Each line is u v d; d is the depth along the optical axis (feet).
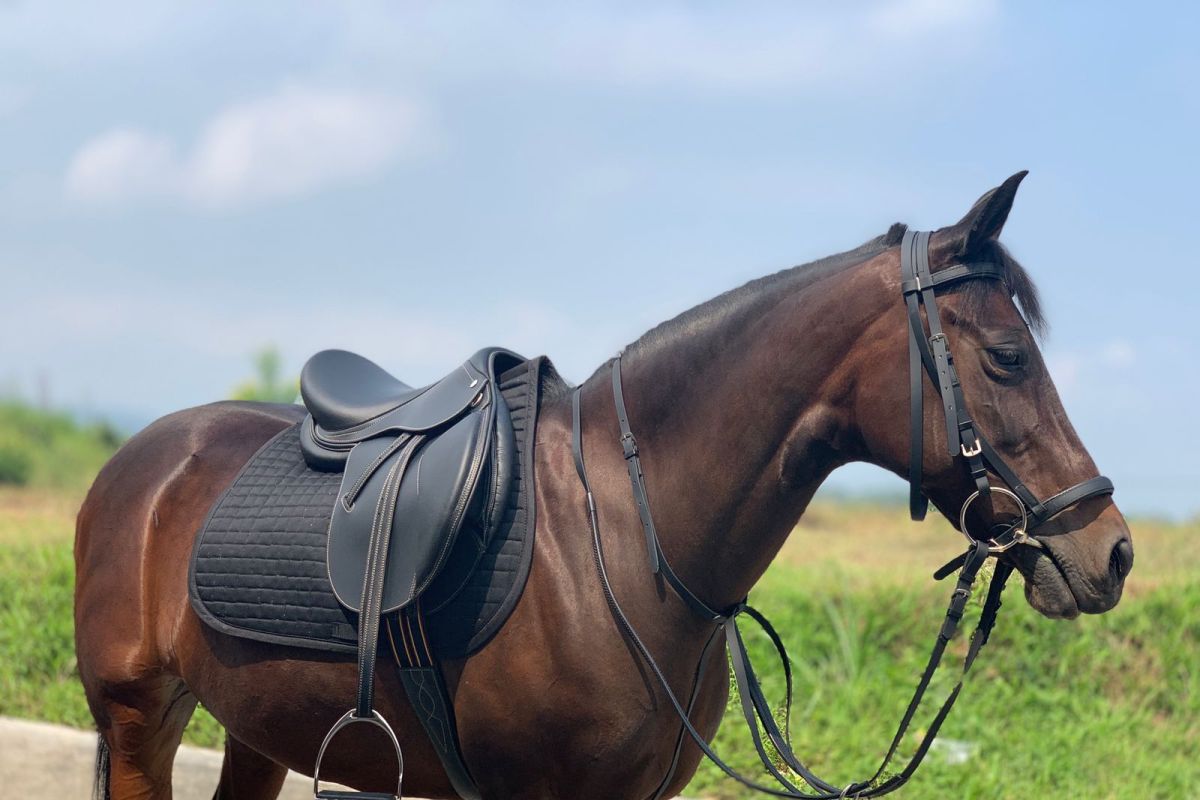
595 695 8.31
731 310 8.75
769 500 8.49
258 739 9.65
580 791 8.55
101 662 10.51
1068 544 7.82
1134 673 20.95
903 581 23.88
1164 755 18.75
